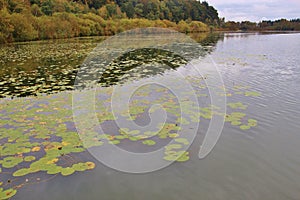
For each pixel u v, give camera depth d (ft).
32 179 10.58
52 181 10.46
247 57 48.70
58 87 25.52
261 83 26.48
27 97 22.03
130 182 10.38
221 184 10.22
